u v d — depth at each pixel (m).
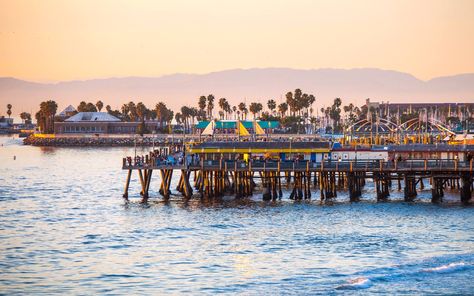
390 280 71.25
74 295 68.75
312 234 91.31
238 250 83.94
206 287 70.25
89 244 89.19
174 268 77.06
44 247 88.00
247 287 69.94
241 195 119.81
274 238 89.50
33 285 71.88
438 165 111.94
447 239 87.75
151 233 94.31
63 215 111.62
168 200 120.25
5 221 106.75
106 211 113.44
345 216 102.44
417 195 122.94
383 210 106.62
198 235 92.12
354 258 79.50
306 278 72.44
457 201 114.56
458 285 69.69
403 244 85.56
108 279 73.56
